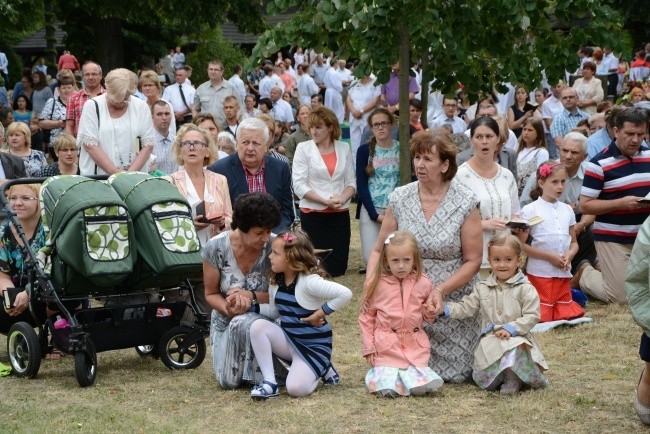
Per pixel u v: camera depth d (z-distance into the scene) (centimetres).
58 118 1445
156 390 617
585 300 883
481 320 622
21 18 2766
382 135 1002
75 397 600
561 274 800
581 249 955
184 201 662
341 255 1062
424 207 620
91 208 621
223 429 524
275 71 2691
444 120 1481
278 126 1487
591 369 655
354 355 708
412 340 598
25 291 658
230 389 612
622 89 2330
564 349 718
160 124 992
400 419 540
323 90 2642
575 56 1012
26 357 660
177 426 530
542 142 1034
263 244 609
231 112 1297
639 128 848
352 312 877
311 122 1029
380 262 605
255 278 616
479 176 753
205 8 2767
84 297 646
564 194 952
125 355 737
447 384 619
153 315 669
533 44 1030
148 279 652
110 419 545
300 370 589
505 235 613
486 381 598
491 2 946
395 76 1545
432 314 590
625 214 868
